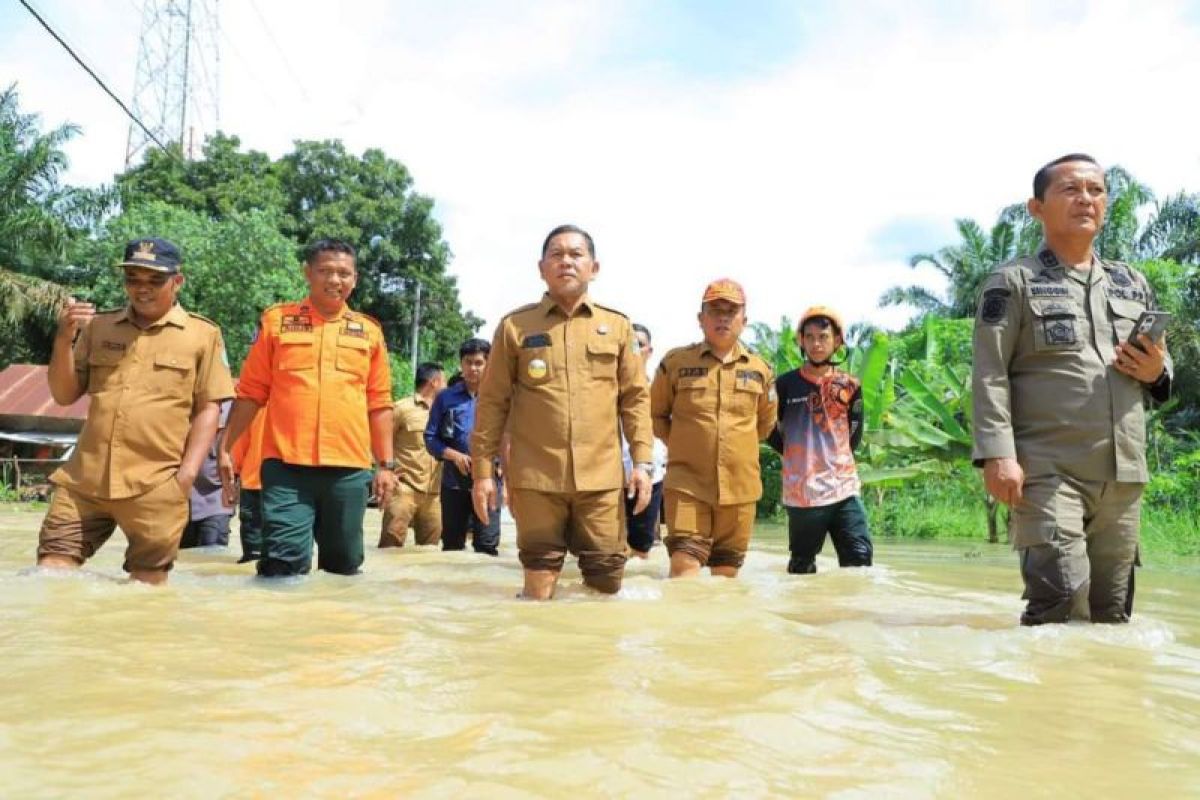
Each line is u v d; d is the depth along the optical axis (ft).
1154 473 44.57
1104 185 11.47
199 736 5.33
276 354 16.10
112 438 13.99
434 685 6.68
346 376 16.17
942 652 8.64
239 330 91.20
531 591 13.30
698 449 17.35
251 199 112.16
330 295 16.31
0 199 77.87
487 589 14.42
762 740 5.57
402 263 128.26
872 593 14.46
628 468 22.33
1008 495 11.03
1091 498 11.08
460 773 4.85
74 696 6.15
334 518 16.30
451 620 9.85
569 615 10.39
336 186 124.36
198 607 10.46
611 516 13.80
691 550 17.21
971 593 14.75
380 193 126.41
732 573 18.07
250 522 20.11
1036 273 11.53
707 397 17.38
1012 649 8.90
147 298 14.30
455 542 24.08
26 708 5.83
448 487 23.93
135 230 89.30
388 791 4.58
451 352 136.67
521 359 13.92
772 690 6.72
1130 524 11.32
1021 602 13.51
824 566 21.31
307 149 123.65
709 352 17.56
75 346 14.47
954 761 5.35
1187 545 30.07
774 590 14.71
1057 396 11.14
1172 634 10.24
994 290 11.51
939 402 40.22
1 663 7.09
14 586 11.99
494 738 5.46
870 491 46.62
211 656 7.50
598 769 4.96
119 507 13.99
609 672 7.23
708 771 4.99
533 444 13.66
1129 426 11.12
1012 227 91.91
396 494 26.11
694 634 9.05
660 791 4.69
